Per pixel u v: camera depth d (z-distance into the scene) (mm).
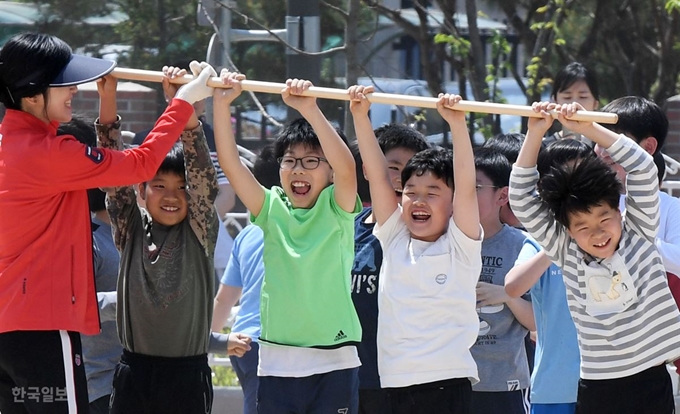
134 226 11422
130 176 10367
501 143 13727
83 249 10602
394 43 27781
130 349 11336
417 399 10828
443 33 22391
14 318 10297
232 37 19016
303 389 11430
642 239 10469
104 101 11250
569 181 10273
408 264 10992
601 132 10484
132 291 11227
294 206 11852
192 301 11258
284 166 11797
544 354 12016
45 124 10578
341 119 23328
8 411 10484
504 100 20953
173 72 11195
